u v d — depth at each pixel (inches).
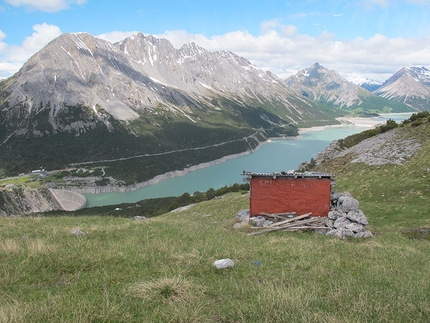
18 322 319.6
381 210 1393.9
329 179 1140.5
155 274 503.5
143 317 352.2
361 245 836.0
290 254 669.9
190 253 624.4
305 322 342.3
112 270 516.4
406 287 470.6
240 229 1084.5
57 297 390.0
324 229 1041.5
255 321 350.3
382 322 358.6
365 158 2279.8
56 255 558.3
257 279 500.4
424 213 1275.8
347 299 413.4
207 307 382.0
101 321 336.5
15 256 550.6
